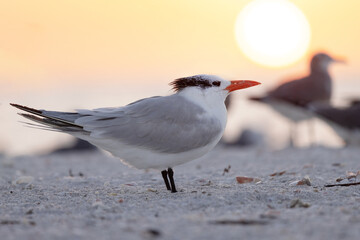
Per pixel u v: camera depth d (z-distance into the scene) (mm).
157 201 9516
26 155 20844
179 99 10539
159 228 7344
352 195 9664
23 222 7902
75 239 6902
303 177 12078
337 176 12359
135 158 10422
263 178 12492
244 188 10789
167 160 10438
